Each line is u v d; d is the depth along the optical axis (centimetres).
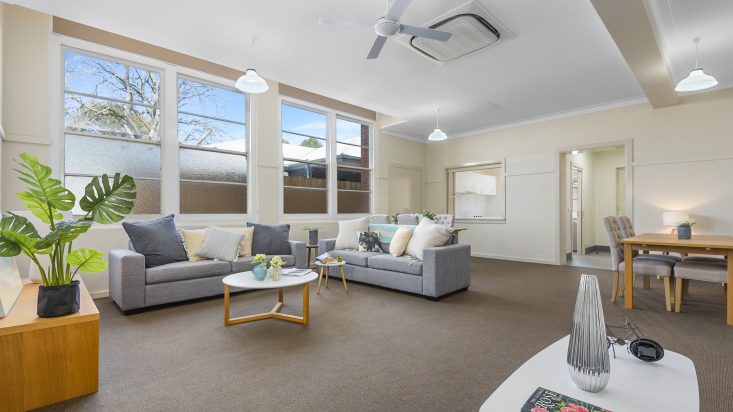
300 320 288
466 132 739
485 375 198
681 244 305
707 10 297
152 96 425
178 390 182
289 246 453
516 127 662
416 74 430
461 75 435
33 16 344
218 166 481
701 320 295
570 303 354
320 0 277
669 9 296
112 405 168
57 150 358
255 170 509
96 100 387
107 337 256
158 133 428
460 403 169
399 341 249
